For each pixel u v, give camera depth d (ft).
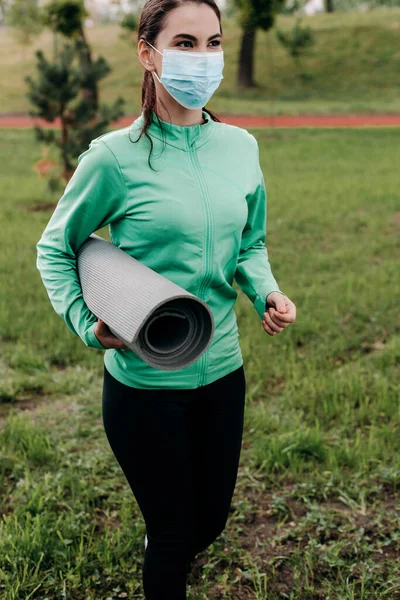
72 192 7.59
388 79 116.26
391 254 28.86
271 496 11.97
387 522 11.18
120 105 41.78
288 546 10.75
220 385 8.09
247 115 95.76
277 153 63.98
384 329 19.95
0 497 12.05
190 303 6.90
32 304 22.17
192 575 10.14
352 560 10.34
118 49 132.57
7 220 35.99
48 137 41.55
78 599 9.71
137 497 8.11
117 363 7.91
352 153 63.00
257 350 18.25
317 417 14.51
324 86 115.65
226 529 11.13
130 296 6.74
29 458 13.12
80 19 49.08
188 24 7.39
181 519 7.93
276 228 33.60
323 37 132.36
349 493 11.87
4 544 10.33
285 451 12.81
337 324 20.22
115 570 10.07
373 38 129.90
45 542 10.39
